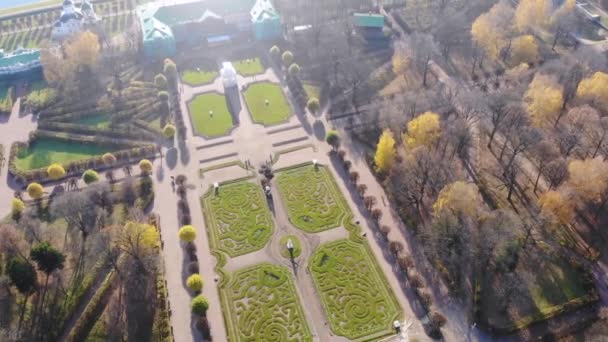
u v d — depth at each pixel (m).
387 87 198.00
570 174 136.62
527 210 142.38
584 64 179.88
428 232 134.88
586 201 142.88
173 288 127.88
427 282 127.06
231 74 197.75
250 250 137.12
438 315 116.81
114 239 129.62
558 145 152.88
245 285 128.38
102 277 129.88
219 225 144.12
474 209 130.12
